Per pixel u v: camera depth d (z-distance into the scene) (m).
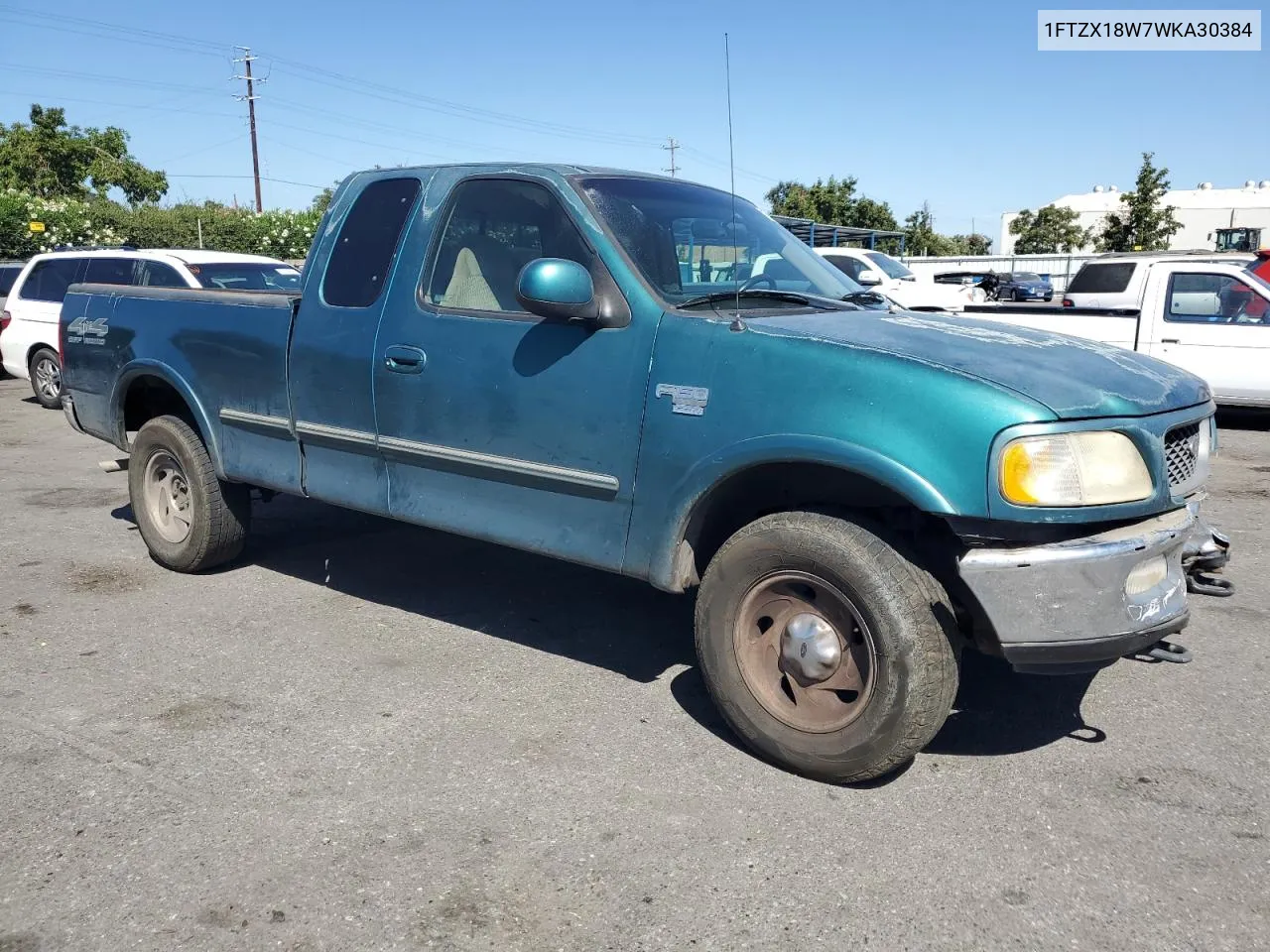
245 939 2.60
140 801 3.23
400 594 5.27
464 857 2.95
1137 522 3.14
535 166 4.08
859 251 16.86
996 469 2.93
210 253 11.40
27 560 5.85
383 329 4.29
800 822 3.14
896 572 3.10
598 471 3.70
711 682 3.54
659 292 3.66
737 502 3.68
